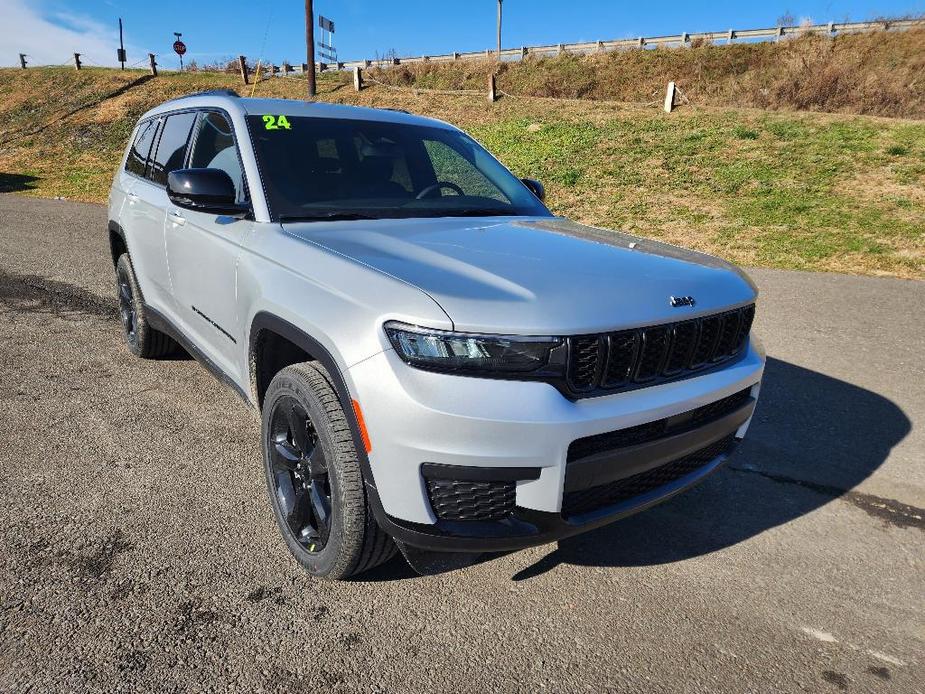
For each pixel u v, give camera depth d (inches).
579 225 131.5
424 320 77.0
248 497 119.3
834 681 82.8
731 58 1190.3
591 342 80.5
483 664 83.0
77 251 347.6
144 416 151.3
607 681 81.3
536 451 77.4
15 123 1058.1
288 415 98.5
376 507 83.1
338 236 104.1
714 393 93.3
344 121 138.5
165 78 1248.2
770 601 97.8
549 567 104.0
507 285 83.6
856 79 895.1
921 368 201.5
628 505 90.0
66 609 88.6
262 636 85.7
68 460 129.3
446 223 117.6
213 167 132.0
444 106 912.3
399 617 90.8
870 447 149.6
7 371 175.6
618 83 1226.6
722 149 602.2
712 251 378.0
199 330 136.5
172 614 88.8
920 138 581.9
